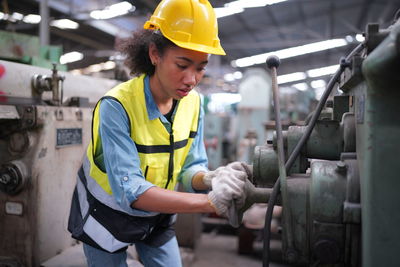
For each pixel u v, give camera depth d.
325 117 1.09
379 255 0.63
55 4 4.99
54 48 2.75
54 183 1.53
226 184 0.81
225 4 5.59
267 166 0.94
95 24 5.65
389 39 0.53
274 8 6.61
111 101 0.91
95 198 1.03
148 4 5.53
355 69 0.69
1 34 2.01
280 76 12.19
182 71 0.90
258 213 2.94
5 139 1.45
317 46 8.41
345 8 6.90
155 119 0.98
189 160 1.18
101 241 1.01
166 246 1.19
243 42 8.73
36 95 1.62
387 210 0.62
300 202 0.80
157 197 0.83
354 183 0.71
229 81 13.16
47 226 1.50
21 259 1.44
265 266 0.80
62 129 1.56
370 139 0.63
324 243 0.74
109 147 0.89
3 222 1.46
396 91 0.61
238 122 4.54
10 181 1.40
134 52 0.99
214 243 3.21
